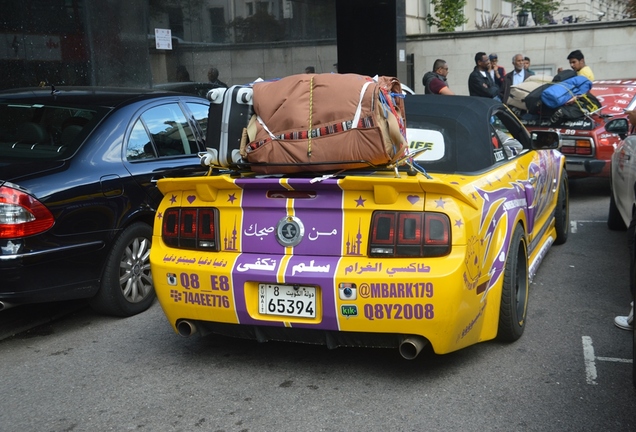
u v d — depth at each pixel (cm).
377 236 386
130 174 545
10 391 430
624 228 821
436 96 516
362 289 383
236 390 420
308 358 464
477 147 467
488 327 434
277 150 400
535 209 561
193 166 602
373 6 1811
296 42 1602
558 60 1917
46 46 1014
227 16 1374
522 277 489
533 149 574
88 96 590
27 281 477
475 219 399
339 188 389
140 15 1162
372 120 387
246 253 411
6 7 955
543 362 448
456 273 377
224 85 1378
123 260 552
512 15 3291
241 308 407
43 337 526
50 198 484
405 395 406
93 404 408
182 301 424
